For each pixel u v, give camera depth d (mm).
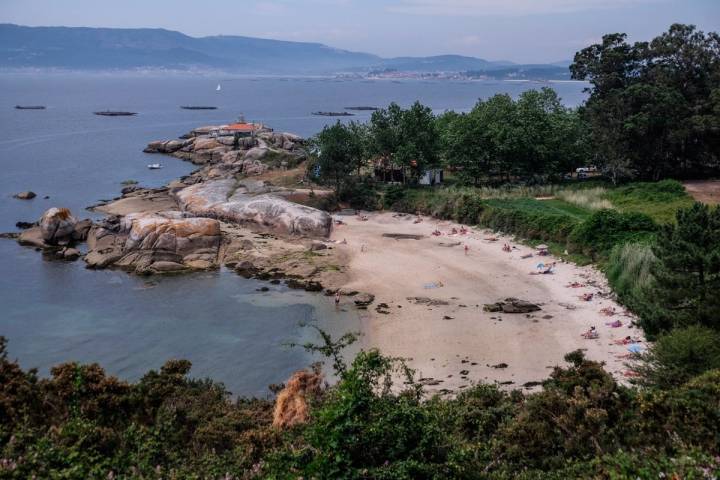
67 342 44250
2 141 158750
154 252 62031
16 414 19188
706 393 19266
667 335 32062
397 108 93125
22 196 92875
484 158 88500
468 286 53938
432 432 14945
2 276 58719
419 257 62969
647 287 42062
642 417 18500
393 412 14695
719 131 84625
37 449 15648
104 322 47938
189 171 119938
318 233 70938
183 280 57750
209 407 24188
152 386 24562
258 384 37562
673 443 16359
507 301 49500
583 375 22312
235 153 118812
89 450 16250
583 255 59188
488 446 19328
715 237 34000
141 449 16875
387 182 93250
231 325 47094
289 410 24594
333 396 16250
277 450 16750
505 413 22516
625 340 40375
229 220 76750
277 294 53625
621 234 58031
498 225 70938
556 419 19266
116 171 119062
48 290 55094
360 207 86500
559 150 88188
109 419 20875
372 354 15984
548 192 83375
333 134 86812
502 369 37969
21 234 70938
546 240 65000
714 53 94812
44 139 165125
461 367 38406
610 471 14516
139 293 54406
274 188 88000
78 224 71188
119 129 194750
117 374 39312
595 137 89125
